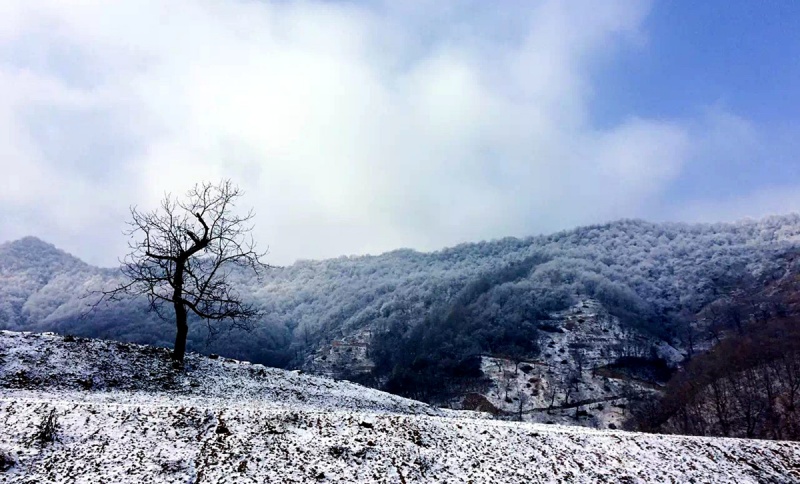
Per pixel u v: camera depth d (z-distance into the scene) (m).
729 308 148.75
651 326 156.25
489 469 12.04
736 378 76.44
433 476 11.30
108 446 10.20
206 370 22.97
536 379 122.38
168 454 10.28
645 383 118.94
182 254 23.20
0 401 11.45
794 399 61.47
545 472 12.30
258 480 9.90
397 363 152.00
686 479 13.03
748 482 13.34
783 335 94.06
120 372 19.53
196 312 23.52
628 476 12.70
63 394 15.45
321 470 10.67
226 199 24.05
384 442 12.41
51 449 9.74
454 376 133.25
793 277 154.62
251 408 14.21
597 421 96.81
